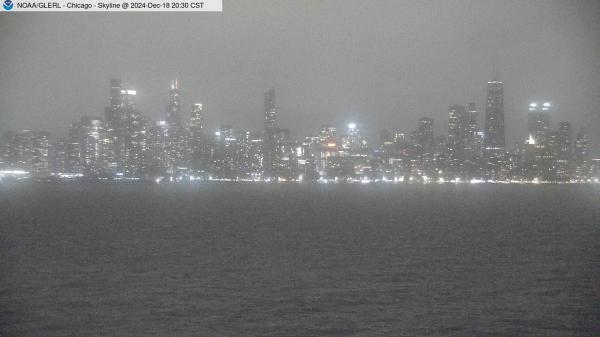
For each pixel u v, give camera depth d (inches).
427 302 1724.9
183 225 4175.7
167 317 1550.2
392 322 1519.4
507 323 1513.3
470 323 1510.8
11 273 2144.4
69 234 3499.0
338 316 1573.6
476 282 2014.0
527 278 2085.4
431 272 2202.3
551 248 2883.9
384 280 2046.0
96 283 1969.7
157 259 2487.7
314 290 1879.9
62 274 2127.2
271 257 2561.5
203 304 1688.0
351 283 1991.9
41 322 1499.8
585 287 1929.1
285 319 1542.8
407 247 2920.8
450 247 2915.8
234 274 2145.7
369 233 3617.1
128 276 2095.2
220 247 2896.2
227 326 1478.8
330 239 3272.6
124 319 1529.3
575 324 1504.7
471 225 4212.6
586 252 2738.7
